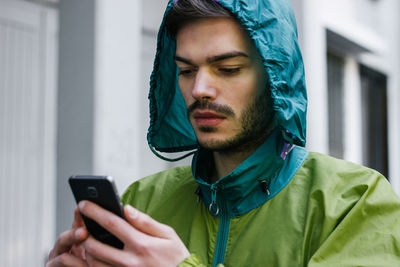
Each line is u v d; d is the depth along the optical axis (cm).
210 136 100
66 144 287
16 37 306
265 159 103
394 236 91
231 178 101
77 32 284
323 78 445
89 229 89
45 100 320
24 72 310
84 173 279
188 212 114
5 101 299
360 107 606
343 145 571
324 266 88
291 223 98
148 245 82
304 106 112
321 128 434
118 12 288
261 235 99
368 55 608
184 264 83
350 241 92
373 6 604
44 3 319
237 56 98
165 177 127
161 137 132
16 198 301
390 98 636
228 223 105
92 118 278
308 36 433
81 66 282
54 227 303
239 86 99
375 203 95
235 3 98
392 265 88
